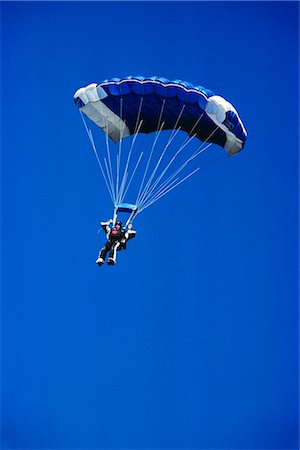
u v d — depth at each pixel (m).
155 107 75.19
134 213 72.81
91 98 74.75
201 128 76.12
